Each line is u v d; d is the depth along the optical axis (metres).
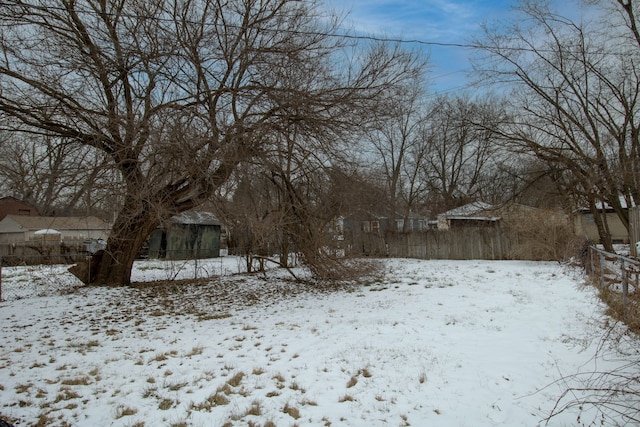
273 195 13.16
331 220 14.23
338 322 8.70
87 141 10.30
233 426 4.15
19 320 9.38
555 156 19.27
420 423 4.18
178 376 5.62
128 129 9.34
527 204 26.88
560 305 9.05
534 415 4.26
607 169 18.17
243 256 19.34
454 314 8.90
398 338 7.17
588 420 4.09
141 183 9.43
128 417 4.39
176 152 9.23
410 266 20.30
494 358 5.93
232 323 8.94
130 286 13.87
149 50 10.51
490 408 4.46
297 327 8.38
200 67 10.45
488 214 27.23
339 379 5.40
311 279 15.70
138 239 13.88
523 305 9.41
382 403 4.64
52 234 27.27
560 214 19.59
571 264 16.47
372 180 16.22
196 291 13.56
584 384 4.83
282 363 6.10
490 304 9.78
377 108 11.52
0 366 6.14
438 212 44.00
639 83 17.61
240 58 10.93
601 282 9.64
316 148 11.63
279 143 10.80
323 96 11.15
